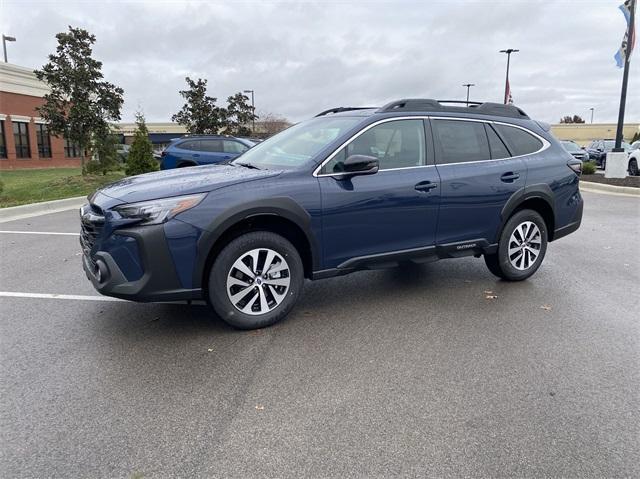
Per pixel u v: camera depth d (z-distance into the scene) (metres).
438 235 4.87
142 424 2.80
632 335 4.09
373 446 2.62
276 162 4.57
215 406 2.99
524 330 4.18
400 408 2.98
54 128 17.22
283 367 3.49
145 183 4.05
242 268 3.97
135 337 3.97
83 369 3.44
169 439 2.67
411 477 2.39
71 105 17.48
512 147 5.36
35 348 3.76
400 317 4.47
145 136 17.55
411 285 5.46
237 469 2.44
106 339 3.93
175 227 3.66
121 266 3.66
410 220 4.65
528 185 5.31
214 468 2.45
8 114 32.03
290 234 4.27
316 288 5.36
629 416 2.91
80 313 4.50
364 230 4.43
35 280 5.50
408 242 4.71
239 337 3.98
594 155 29.06
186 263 3.73
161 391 3.15
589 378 3.36
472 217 5.02
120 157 18.34
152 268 3.64
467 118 5.10
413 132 4.75
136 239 3.61
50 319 4.35
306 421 2.84
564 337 4.04
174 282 3.73
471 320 4.41
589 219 10.09
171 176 4.29
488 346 3.86
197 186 3.86
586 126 65.12
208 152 14.86
